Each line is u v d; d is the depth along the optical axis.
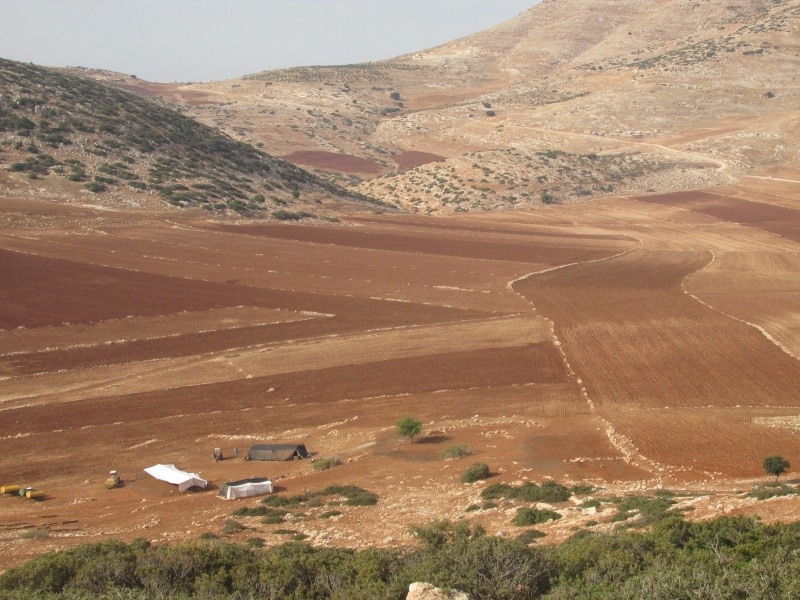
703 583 13.62
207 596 15.80
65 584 17.02
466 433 41.44
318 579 16.36
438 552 16.75
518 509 26.16
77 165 123.38
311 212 130.75
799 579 13.21
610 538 17.23
